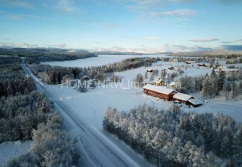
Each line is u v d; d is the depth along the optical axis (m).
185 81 84.75
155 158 31.61
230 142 32.34
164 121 39.06
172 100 70.94
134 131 36.03
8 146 37.69
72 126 48.72
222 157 32.50
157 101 70.31
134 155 35.47
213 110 56.09
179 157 28.03
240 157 30.42
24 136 40.59
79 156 30.69
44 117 43.09
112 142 40.47
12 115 45.88
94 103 68.88
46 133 31.34
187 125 36.38
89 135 43.72
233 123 39.31
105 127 45.75
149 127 35.31
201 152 26.55
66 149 27.45
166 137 31.30
